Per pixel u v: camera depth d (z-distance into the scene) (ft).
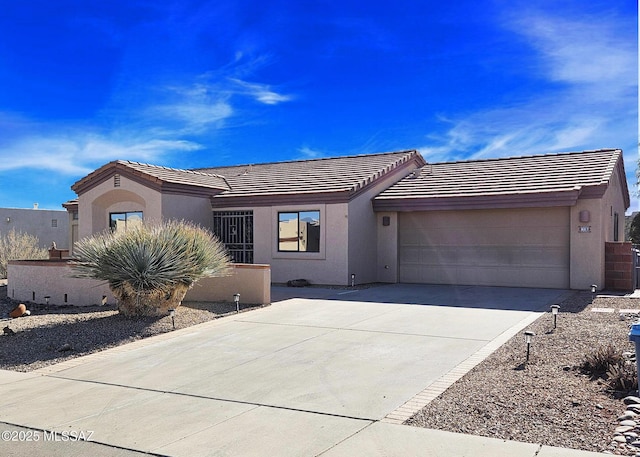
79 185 69.00
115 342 33.01
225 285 48.62
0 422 19.79
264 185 71.77
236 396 22.16
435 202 62.80
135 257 38.11
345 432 17.89
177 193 65.46
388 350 29.66
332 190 62.34
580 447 15.93
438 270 65.05
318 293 56.18
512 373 24.04
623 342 29.04
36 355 30.42
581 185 56.03
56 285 51.98
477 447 16.22
